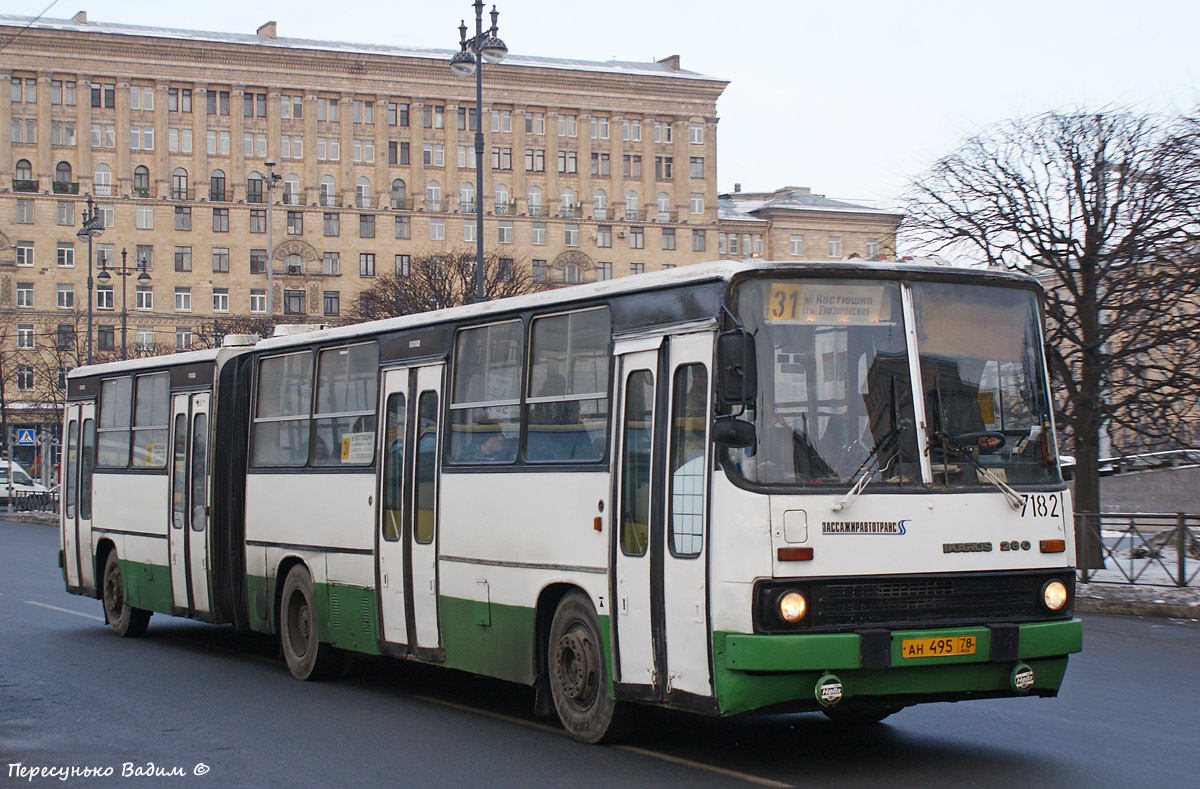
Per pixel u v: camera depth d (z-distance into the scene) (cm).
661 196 10388
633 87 10225
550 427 1018
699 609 841
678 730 1020
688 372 877
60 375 6016
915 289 873
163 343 8762
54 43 9062
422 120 9838
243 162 9475
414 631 1167
